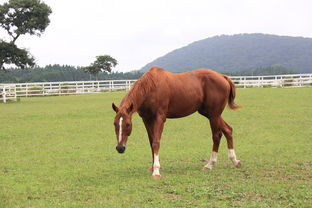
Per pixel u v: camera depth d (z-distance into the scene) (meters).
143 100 7.33
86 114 19.72
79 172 7.79
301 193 5.73
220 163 8.39
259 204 5.27
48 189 6.45
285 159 8.45
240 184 6.39
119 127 6.80
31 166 8.45
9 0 35.91
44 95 40.28
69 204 5.53
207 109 8.15
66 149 10.62
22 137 12.92
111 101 27.56
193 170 7.72
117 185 6.60
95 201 5.68
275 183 6.38
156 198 5.72
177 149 10.30
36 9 35.91
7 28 36.88
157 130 7.41
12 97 34.38
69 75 128.38
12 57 37.47
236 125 14.42
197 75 8.13
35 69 134.25
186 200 5.57
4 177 7.41
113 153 9.95
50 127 15.30
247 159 8.68
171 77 7.78
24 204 5.63
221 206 5.23
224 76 8.56
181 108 7.83
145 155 9.62
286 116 16.23
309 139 11.04
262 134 12.25
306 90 29.64
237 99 24.55
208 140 11.66
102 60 69.12
